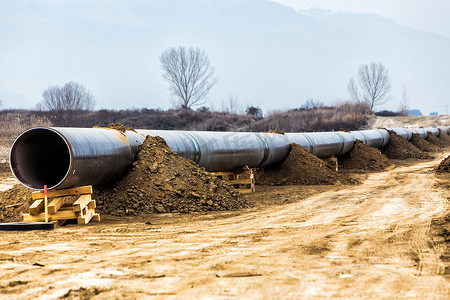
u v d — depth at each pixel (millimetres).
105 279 10367
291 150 37281
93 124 110875
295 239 14758
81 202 18422
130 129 24875
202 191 22953
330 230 16281
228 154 29156
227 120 121938
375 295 9055
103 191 22469
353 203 23922
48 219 18266
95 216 19469
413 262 11609
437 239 14234
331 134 46469
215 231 16594
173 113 123500
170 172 23078
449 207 20891
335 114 125188
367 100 164250
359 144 50250
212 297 9031
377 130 63031
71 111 111062
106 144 20609
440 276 10336
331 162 45125
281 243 14172
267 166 36406
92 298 9094
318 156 42844
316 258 12164
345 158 49594
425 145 75312
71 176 18266
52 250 13500
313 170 35906
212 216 20484
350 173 43969
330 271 10867
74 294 9336
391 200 24547
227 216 20516
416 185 31969
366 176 40844
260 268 11195
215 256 12523
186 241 14734
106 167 20453
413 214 19312
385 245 13602
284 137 37562
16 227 16969
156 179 22531
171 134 26297
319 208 22500
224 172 30531
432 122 121438
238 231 16516
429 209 20562
